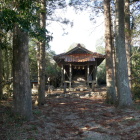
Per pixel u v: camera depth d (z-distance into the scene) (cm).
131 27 1204
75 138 444
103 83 2677
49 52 2731
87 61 1834
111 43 979
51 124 562
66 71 2158
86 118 647
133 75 1155
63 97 1262
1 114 609
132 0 1123
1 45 570
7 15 347
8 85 1155
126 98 789
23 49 578
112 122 576
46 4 941
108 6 986
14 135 443
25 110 576
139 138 425
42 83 931
